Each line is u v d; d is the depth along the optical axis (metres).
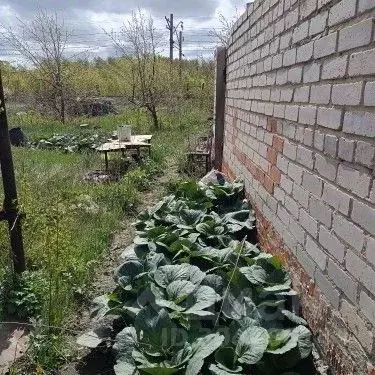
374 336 1.67
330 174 2.16
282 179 3.10
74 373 2.66
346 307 1.95
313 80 2.43
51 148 11.33
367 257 1.75
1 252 3.72
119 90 23.14
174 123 15.02
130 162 8.59
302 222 2.61
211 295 2.64
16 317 3.18
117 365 2.31
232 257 3.27
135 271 3.08
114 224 5.29
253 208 4.25
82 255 4.14
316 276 2.35
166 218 4.23
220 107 7.11
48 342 2.75
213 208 4.77
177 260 3.31
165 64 17.95
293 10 2.83
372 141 1.72
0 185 5.79
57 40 18.58
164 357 2.36
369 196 1.74
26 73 20.88
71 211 4.84
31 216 3.97
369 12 1.76
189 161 8.44
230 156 6.00
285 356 2.26
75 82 18.69
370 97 1.74
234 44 5.72
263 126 3.77
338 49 2.07
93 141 11.49
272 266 2.93
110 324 3.05
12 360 2.71
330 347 2.13
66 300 3.27
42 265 3.78
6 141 3.28
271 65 3.47
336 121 2.09
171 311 2.65
